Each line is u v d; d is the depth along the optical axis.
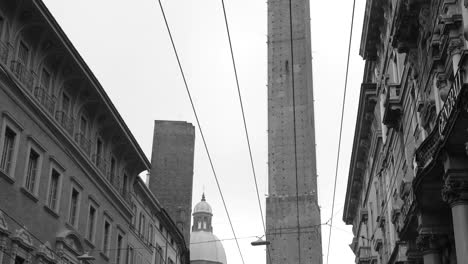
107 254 39.31
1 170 27.34
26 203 29.56
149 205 49.91
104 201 39.19
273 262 88.50
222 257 132.00
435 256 24.72
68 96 34.72
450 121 18.73
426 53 26.06
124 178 43.56
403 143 32.88
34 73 30.81
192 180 67.38
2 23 28.33
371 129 44.81
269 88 95.62
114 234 40.72
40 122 31.08
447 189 20.19
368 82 44.12
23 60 30.16
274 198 91.19
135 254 45.41
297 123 93.69
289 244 88.75
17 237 28.33
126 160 43.12
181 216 65.19
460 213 19.86
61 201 33.19
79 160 35.44
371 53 40.59
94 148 37.84
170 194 66.06
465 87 17.31
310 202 90.56
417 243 25.33
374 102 42.53
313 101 98.75
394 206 34.75
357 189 55.03
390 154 37.12
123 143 41.28
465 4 20.67
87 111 36.91
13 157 28.64
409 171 30.78
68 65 33.28
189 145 68.31
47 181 31.72
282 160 92.44
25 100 29.52
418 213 25.19
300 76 95.06
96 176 37.69
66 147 33.84
